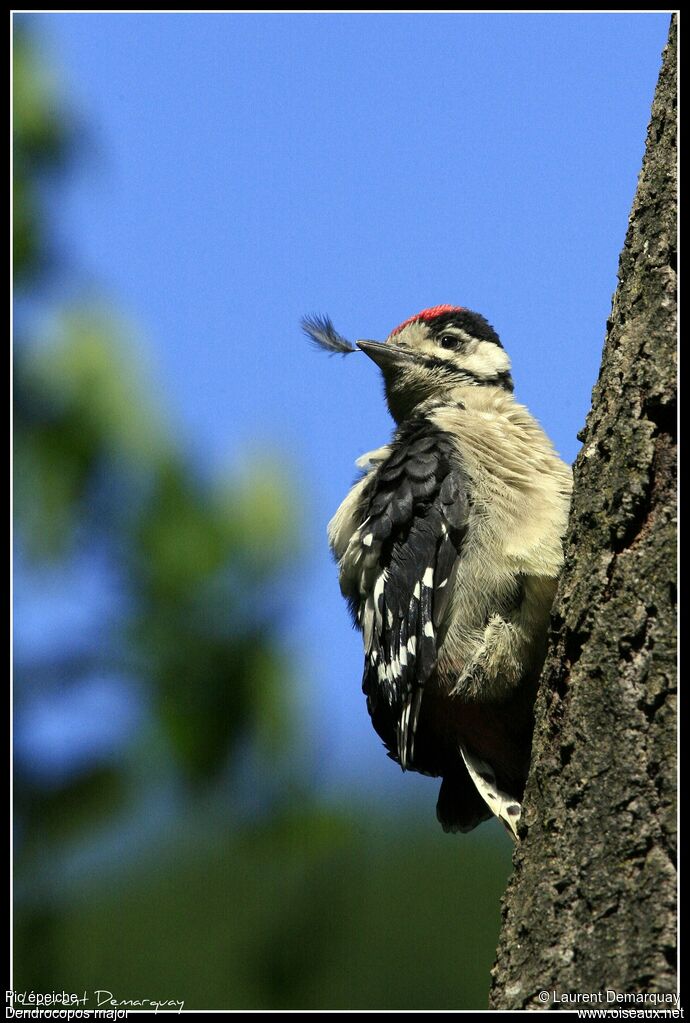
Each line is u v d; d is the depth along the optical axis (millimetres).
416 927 17594
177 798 10000
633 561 8258
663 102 9117
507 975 7980
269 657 9922
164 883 13570
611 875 7734
